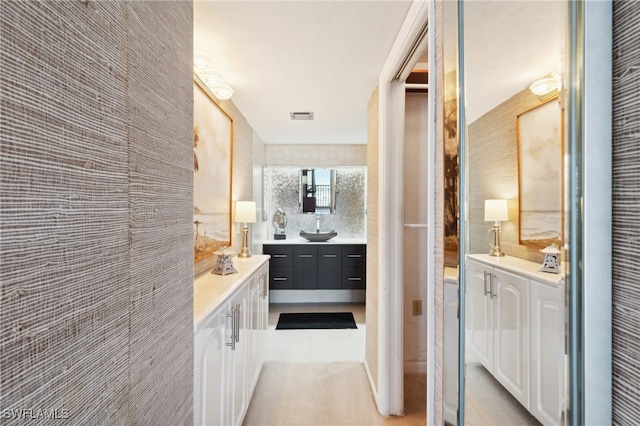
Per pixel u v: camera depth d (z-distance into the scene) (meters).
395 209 2.21
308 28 1.69
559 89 0.58
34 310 0.43
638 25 0.49
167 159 0.85
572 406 0.56
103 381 0.57
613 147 0.54
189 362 1.00
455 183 1.00
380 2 1.47
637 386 0.49
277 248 4.67
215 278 2.01
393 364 2.20
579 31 0.55
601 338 0.54
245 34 1.75
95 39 0.55
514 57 0.71
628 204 0.51
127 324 0.65
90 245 0.54
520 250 0.68
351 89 2.57
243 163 3.39
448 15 1.05
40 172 0.44
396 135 2.19
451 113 1.03
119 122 0.63
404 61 1.85
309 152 4.93
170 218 0.87
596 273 0.54
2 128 0.39
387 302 2.19
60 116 0.47
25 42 0.42
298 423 2.10
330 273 4.69
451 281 1.03
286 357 3.04
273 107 3.06
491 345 0.80
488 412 0.81
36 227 0.43
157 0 0.79
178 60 0.93
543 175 0.62
